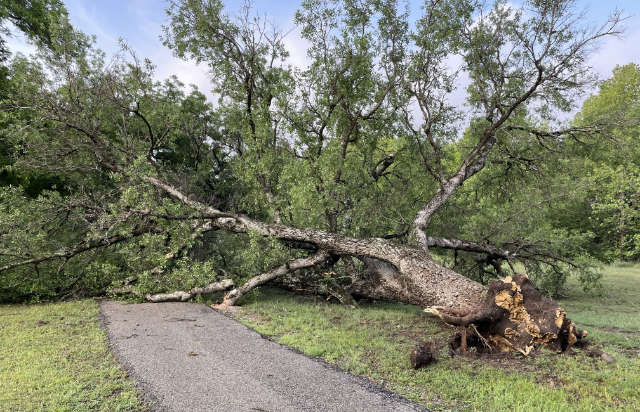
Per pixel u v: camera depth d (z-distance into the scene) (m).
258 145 10.20
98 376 4.20
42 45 10.18
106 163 11.02
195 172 14.91
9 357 4.77
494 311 5.52
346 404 3.64
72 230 10.58
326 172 9.09
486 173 12.07
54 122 10.16
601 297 11.27
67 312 7.53
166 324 6.73
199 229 10.09
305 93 10.49
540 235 10.43
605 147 10.62
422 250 8.45
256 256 9.21
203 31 10.33
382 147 12.47
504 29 9.58
